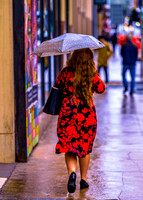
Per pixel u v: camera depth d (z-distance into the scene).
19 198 6.13
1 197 6.17
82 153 6.18
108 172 7.30
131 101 15.23
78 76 6.16
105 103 14.78
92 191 6.40
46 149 8.82
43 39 11.14
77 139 6.21
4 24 7.48
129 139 9.70
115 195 6.24
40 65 10.96
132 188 6.53
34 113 8.80
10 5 7.46
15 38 7.61
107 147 8.99
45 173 7.26
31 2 8.47
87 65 6.20
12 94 7.66
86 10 33.12
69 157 6.29
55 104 6.33
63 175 7.16
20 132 7.82
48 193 6.33
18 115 7.78
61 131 6.23
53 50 6.00
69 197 6.17
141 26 21.97
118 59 36.81
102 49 19.88
